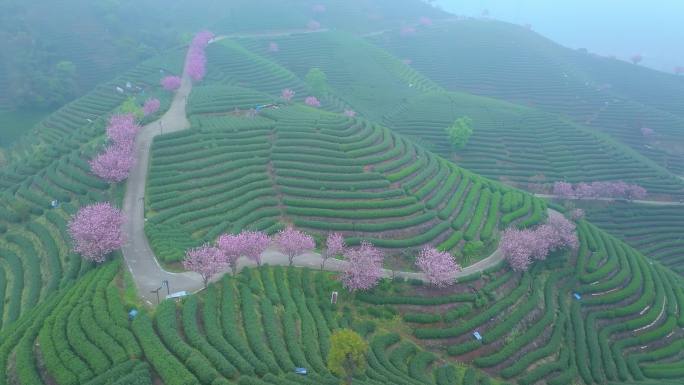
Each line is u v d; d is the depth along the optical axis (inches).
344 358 2001.7
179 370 1934.1
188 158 3946.9
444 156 5974.4
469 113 6889.8
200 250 2770.7
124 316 2294.5
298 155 4055.1
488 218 3863.2
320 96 7071.9
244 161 3951.8
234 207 3508.9
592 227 4269.2
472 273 3230.8
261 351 2218.3
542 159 5989.2
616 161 6063.0
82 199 3553.2
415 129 6510.8
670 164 6811.0
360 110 7106.3
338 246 3051.2
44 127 5310.0
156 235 3100.4
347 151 4227.4
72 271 2878.9
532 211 4165.8
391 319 2849.4
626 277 3644.2
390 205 3634.4
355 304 2888.8
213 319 2375.7
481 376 2628.0
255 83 6958.7
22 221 3526.1
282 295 2736.2
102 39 7721.5
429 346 2751.0
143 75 6432.1
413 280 3083.2
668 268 4411.9
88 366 1990.7
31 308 2733.8
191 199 3523.6
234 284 2755.9
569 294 3412.9
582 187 5285.4
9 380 2004.2
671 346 3149.6
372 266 2874.0
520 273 3393.2
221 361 2049.7
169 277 2792.8
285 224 3427.7
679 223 5157.5
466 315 2970.0
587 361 2918.3
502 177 5693.9
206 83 6387.8
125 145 3875.5
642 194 5280.5
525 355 2815.0
